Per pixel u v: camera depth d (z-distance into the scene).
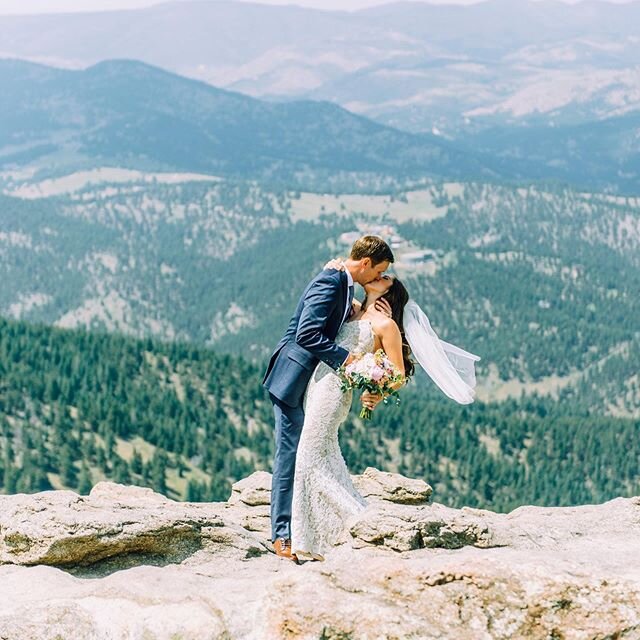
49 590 8.55
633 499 11.85
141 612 7.47
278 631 7.21
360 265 9.73
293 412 9.97
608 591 7.21
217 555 9.91
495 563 7.54
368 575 7.62
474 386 10.31
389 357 9.73
